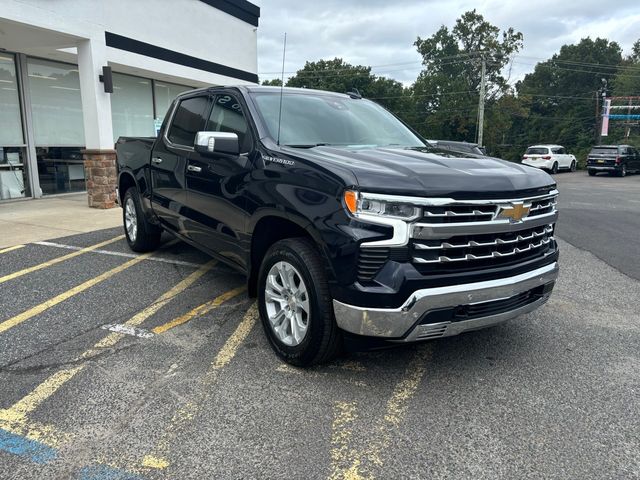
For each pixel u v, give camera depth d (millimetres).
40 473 2387
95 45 9625
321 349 3229
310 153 3486
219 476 2396
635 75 65438
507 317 3283
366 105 5004
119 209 10086
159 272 5641
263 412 2934
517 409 3020
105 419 2830
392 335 2898
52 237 7359
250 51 16672
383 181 2891
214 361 3549
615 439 2732
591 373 3492
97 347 3730
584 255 7219
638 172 31062
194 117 4887
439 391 3213
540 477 2430
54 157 11930
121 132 13250
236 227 3910
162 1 12367
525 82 80062
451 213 2908
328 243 2986
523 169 3596
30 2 8359
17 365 3434
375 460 2535
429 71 62469
